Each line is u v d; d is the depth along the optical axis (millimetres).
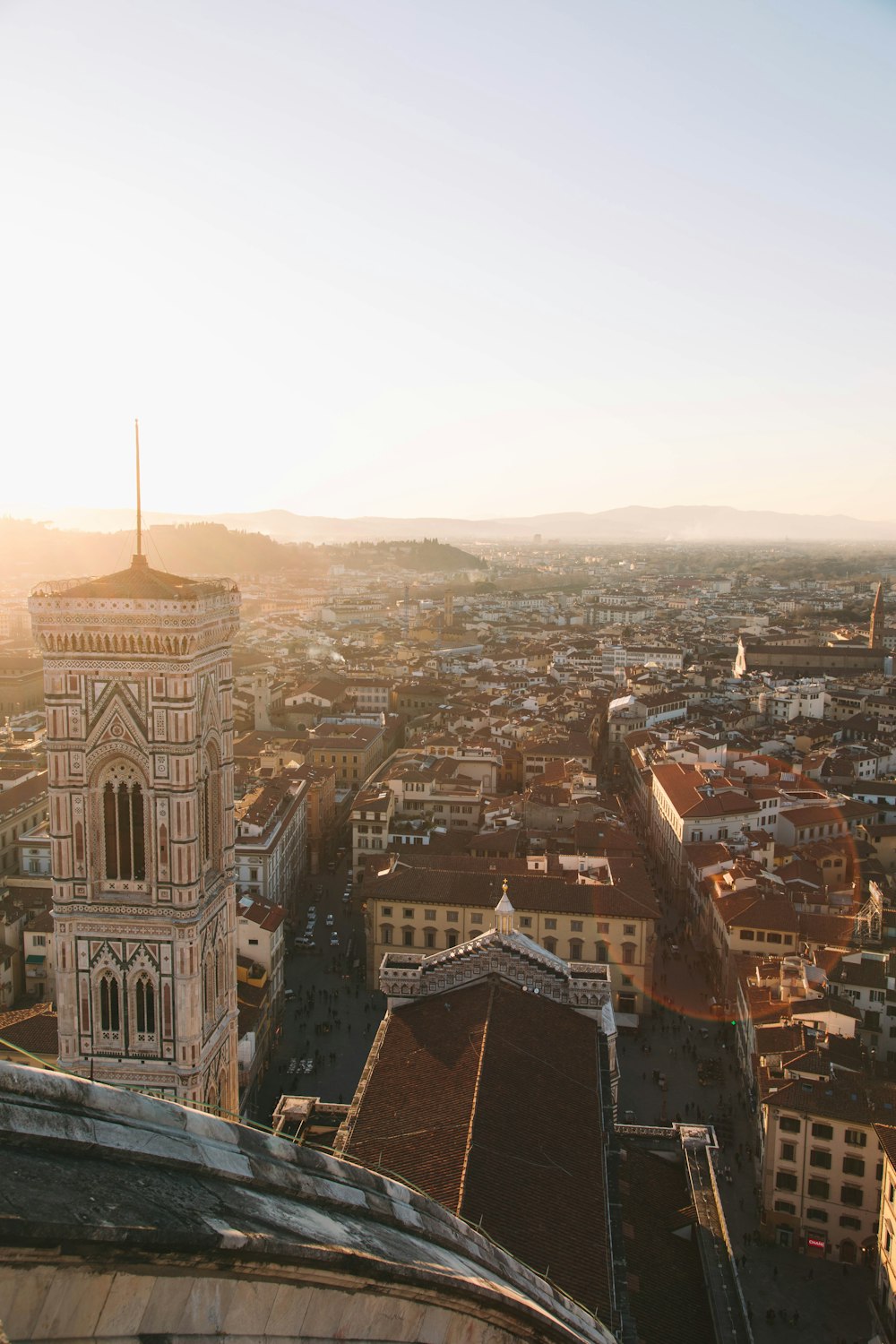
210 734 78625
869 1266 108688
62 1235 18578
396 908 164625
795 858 197500
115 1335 20281
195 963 76062
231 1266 22438
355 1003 160750
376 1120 75812
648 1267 73125
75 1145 22797
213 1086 80688
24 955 154875
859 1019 134000
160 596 72062
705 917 180750
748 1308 102375
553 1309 39969
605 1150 76312
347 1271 25672
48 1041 117438
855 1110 110375
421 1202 34781
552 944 160125
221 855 82438
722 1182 120188
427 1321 29797
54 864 75562
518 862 184625
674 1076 141500
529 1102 74562
